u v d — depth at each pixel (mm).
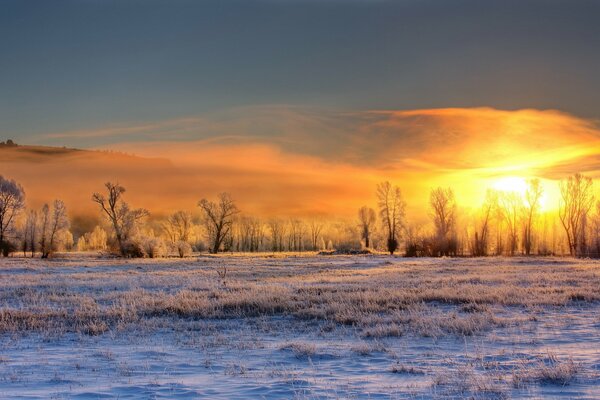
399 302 22891
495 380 10797
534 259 68438
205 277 39531
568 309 21484
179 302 23250
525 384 10328
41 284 33438
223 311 21922
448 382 10664
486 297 23938
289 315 21156
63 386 10898
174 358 13867
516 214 93062
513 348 14336
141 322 19391
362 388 10430
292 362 13266
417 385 10602
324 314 20391
